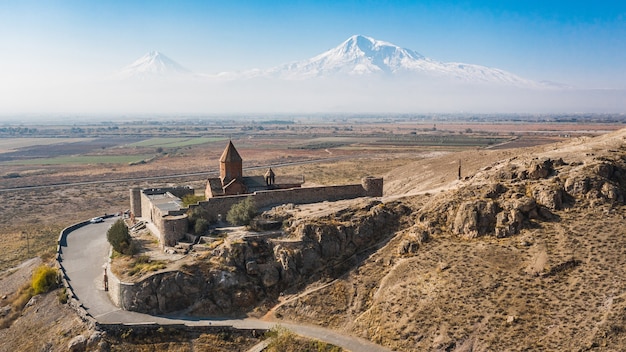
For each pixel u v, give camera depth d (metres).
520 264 52.03
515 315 46.19
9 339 58.19
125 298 57.12
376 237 65.12
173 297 57.34
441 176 123.81
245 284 59.56
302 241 62.81
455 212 62.34
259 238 63.88
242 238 63.19
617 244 50.81
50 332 55.78
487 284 50.50
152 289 57.06
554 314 45.19
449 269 53.84
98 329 52.88
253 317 56.88
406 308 51.28
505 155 119.62
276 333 52.25
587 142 89.31
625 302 43.66
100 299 60.19
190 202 81.06
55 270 68.69
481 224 59.09
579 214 56.78
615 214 55.53
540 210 58.34
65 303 60.53
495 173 69.38
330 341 50.69
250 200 71.88
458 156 144.38
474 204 60.62
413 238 60.94
